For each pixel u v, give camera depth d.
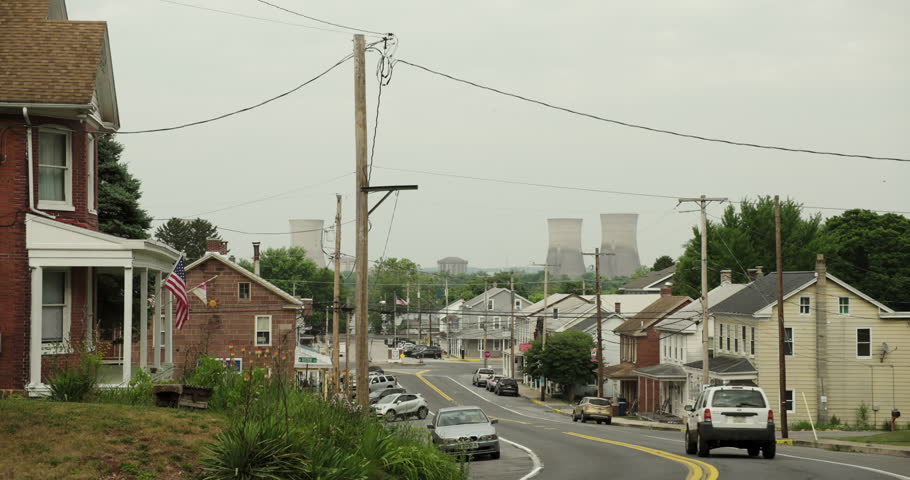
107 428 15.19
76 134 24.78
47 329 24.34
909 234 81.88
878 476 19.03
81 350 21.27
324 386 43.00
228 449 14.07
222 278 55.19
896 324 52.62
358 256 23.94
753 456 25.48
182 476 13.89
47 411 15.84
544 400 79.38
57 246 23.27
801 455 26.14
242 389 19.14
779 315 43.31
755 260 81.31
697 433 25.62
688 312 65.06
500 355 138.62
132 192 43.06
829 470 20.45
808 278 52.88
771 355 52.16
